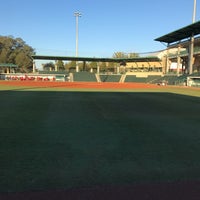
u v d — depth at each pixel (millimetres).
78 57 81438
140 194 4641
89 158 6688
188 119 12859
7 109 14977
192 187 4973
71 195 4586
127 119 12555
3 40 113312
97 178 5391
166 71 75938
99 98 23281
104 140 8500
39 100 20000
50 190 4789
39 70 91062
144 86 51688
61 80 79062
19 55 111688
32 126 10422
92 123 11328
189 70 62656
